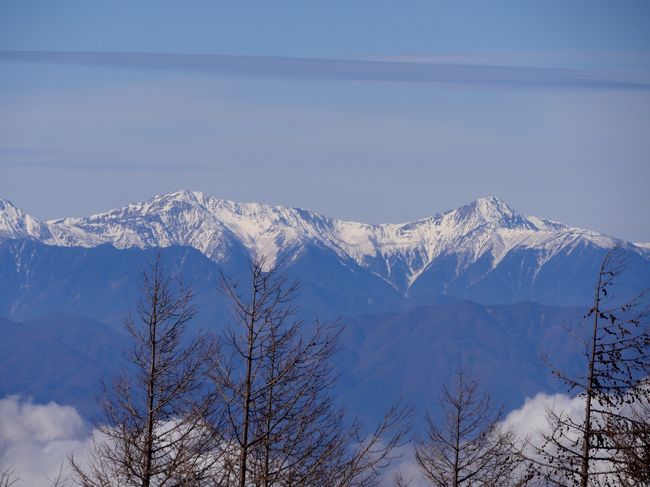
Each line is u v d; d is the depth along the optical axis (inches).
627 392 2637.8
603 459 2640.3
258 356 2578.7
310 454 2465.6
